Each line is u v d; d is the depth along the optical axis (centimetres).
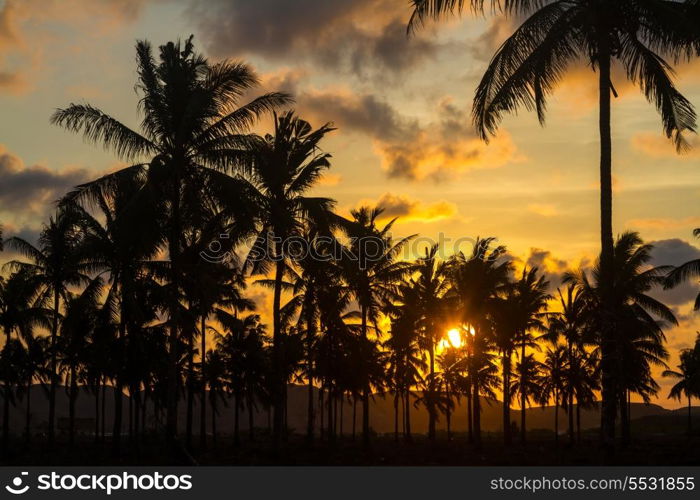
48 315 5081
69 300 4984
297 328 4847
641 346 5706
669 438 7344
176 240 3028
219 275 4325
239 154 2945
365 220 4791
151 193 2786
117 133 2931
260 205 3034
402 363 6481
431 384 6197
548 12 2139
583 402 5872
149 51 2991
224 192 2955
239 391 6303
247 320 6366
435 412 6212
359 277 4694
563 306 5731
